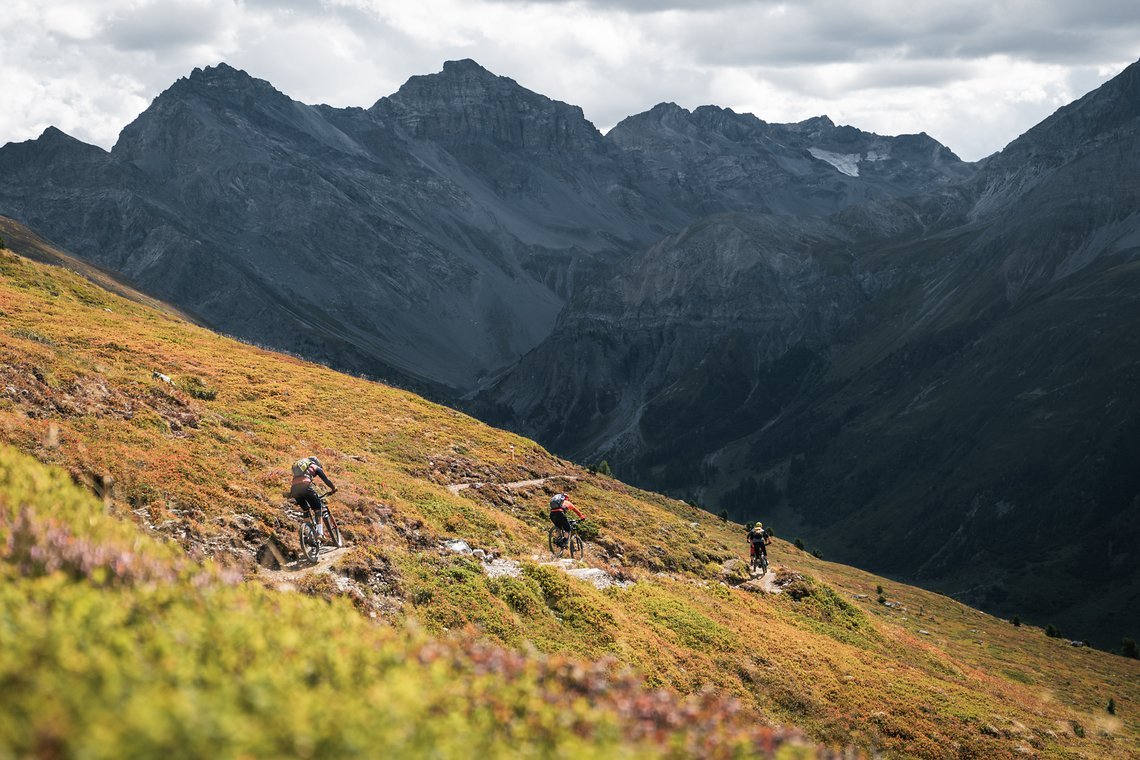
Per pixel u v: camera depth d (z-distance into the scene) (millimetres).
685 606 34281
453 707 8289
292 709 6832
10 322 52312
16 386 28781
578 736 8219
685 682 26625
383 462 46312
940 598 102625
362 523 29641
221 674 7402
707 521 95312
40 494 12672
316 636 9508
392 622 22016
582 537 45062
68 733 5750
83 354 49250
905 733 29516
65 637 7129
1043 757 30062
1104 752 33656
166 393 35938
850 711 30031
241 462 31188
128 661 7055
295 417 51906
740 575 48812
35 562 9406
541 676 10195
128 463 25156
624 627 28328
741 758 8664
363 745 6621
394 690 7660
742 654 31156
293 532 25453
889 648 44812
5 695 6168
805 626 41906
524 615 26156
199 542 22391
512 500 48094
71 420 28219
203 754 5887
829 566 102875
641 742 8242
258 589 12219
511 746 7988
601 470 96562
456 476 50000
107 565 9891
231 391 52375
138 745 5684
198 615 9016
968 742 29875
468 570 27188
